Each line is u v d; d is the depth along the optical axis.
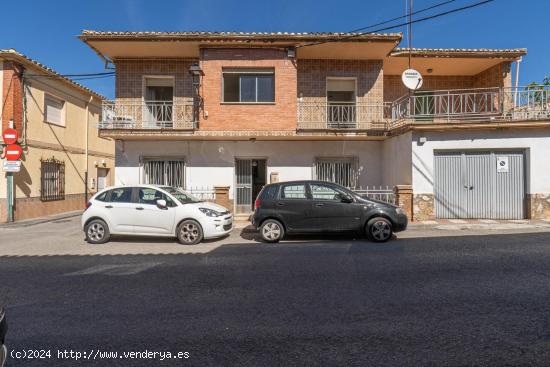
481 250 7.40
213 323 3.89
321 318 3.99
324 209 8.67
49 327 3.82
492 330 3.62
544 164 11.63
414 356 3.12
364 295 4.73
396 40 12.41
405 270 5.93
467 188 12.00
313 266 6.30
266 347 3.32
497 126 11.45
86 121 19.39
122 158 13.80
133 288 5.14
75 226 12.58
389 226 8.52
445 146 11.84
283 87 12.77
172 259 7.00
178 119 14.03
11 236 10.38
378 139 13.91
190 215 8.67
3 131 13.81
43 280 5.57
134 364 3.04
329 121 14.10
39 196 15.56
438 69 15.11
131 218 8.77
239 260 6.86
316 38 12.45
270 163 13.92
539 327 3.67
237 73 12.89
